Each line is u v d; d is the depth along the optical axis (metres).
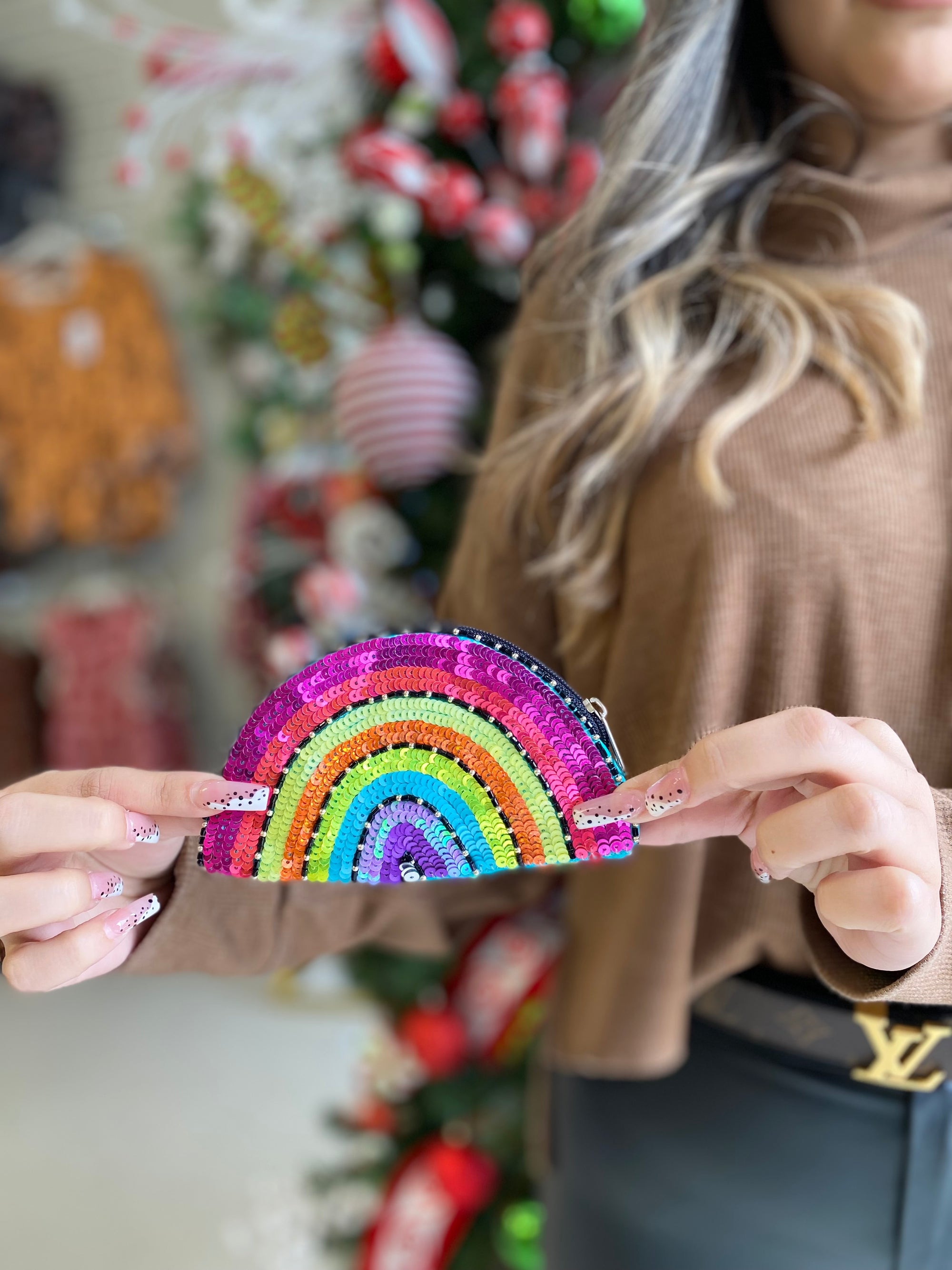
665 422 0.47
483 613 0.54
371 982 0.91
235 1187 1.14
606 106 0.84
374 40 0.86
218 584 1.75
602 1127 0.56
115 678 1.54
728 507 0.44
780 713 0.33
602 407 0.49
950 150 0.51
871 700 0.44
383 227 0.85
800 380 0.46
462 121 0.82
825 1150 0.48
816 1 0.45
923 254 0.48
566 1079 0.60
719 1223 0.51
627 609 0.48
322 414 1.24
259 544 1.29
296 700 0.37
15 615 1.82
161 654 1.63
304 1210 1.07
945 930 0.32
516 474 0.52
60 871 0.34
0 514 1.66
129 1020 1.55
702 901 0.48
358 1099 0.98
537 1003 0.87
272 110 1.32
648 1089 0.54
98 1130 1.26
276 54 1.32
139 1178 1.16
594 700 0.37
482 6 0.83
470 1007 0.88
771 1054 0.49
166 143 1.42
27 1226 1.08
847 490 0.43
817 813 0.31
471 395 0.86
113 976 1.70
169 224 1.27
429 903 0.56
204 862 0.36
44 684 1.63
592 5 0.82
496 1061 0.88
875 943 0.33
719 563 0.44
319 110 1.26
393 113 0.85
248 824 0.36
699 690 0.44
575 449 0.51
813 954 0.37
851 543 0.43
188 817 0.36
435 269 0.92
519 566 0.53
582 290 0.52
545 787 0.36
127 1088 1.36
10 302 1.54
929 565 0.43
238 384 1.58
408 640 0.37
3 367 1.53
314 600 0.95
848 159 0.51
